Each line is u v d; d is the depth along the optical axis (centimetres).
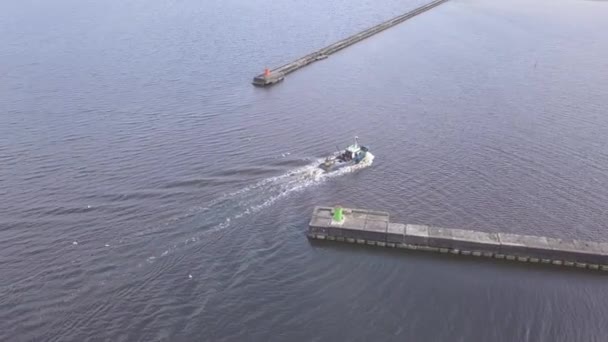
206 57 13250
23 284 5028
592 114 9338
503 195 6719
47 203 6384
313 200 6512
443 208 6431
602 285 5275
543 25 16525
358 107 9762
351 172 7206
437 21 17812
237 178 6969
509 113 9419
